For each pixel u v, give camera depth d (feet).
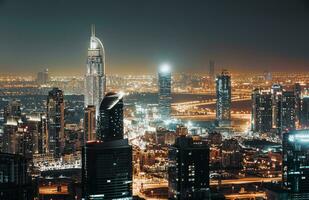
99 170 246.27
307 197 264.31
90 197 246.68
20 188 214.90
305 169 263.29
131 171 253.65
